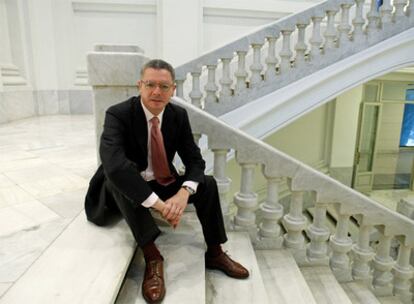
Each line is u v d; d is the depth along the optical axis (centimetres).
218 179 231
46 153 336
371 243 312
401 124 746
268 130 357
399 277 269
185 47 611
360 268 258
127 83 206
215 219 179
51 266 141
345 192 234
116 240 163
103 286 128
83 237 166
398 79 654
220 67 416
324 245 253
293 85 359
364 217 241
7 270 137
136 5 611
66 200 214
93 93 209
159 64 152
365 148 706
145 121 161
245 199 237
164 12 596
